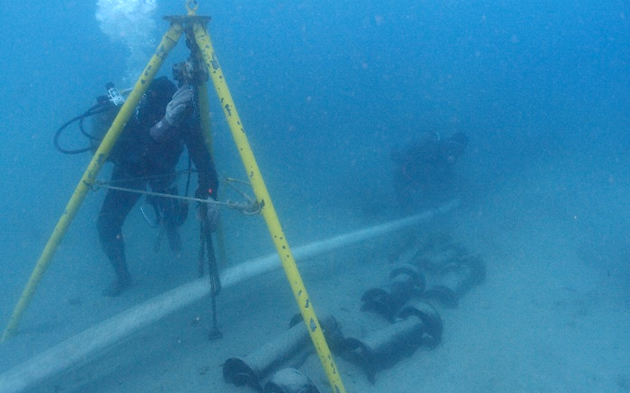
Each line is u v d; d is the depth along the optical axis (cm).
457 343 352
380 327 366
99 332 279
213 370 300
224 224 625
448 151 709
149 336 343
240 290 419
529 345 357
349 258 520
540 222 696
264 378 269
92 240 574
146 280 448
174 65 256
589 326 393
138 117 326
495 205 791
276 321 367
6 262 499
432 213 666
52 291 425
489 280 482
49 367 256
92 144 341
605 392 307
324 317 307
